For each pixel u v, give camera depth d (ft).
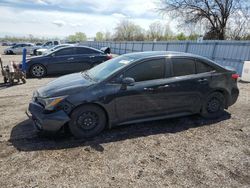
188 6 80.12
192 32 84.43
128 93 12.68
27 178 9.00
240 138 12.98
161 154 11.05
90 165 9.98
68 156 10.66
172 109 14.16
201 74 14.69
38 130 12.20
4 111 16.78
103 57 34.94
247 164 10.34
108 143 12.01
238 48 37.73
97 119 12.57
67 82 13.33
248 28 77.15
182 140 12.59
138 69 13.10
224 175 9.47
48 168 9.69
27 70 32.01
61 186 8.58
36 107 12.09
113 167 9.87
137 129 13.87
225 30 80.28
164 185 8.76
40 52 63.21
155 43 66.33
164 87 13.47
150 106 13.44
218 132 13.73
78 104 11.78
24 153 10.82
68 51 33.55
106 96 12.23
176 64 14.05
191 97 14.48
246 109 18.12
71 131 12.14
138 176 9.29
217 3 77.00
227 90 15.67
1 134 12.75
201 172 9.66
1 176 9.08
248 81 31.55
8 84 27.43
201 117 16.02
